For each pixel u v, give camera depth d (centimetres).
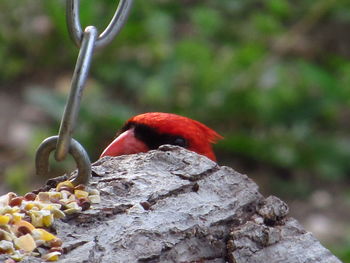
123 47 1227
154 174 442
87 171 422
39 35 1241
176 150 461
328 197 1107
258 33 1279
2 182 1066
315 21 1303
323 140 1159
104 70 1208
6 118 1147
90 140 1092
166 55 1196
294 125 1157
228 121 1161
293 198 1109
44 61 1244
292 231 428
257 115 1154
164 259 400
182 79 1170
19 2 1264
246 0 1341
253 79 1155
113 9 1182
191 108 1157
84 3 1150
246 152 1136
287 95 1153
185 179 439
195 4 1352
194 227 412
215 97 1150
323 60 1284
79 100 397
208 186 438
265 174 1134
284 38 1276
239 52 1176
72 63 1250
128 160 458
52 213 404
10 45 1249
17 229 391
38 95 1127
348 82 1176
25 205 408
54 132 1109
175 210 419
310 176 1140
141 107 1170
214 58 1202
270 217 432
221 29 1284
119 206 415
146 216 412
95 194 421
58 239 389
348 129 1198
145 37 1228
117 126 1093
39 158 418
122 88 1195
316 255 418
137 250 394
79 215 407
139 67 1208
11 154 1095
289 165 1133
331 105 1169
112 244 393
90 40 402
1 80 1228
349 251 945
